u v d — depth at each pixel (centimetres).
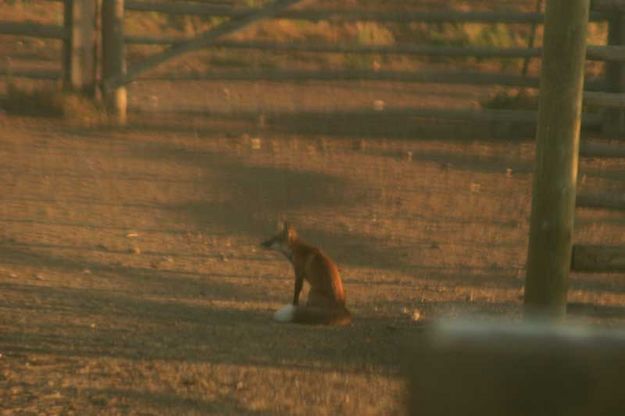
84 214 2003
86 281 1577
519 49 2894
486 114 2875
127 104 2967
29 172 2289
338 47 2917
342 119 2938
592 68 3725
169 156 2506
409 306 1498
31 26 2956
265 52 3844
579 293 1555
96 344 1205
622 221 1983
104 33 2936
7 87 3011
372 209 2131
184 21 4434
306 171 2403
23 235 1820
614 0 1235
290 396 1011
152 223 1975
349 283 1645
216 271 1698
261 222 2027
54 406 946
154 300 1485
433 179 2384
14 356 1134
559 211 1180
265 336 1290
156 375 1076
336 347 1241
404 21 2919
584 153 1748
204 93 3288
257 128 2858
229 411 952
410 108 2902
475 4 4531
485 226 2034
